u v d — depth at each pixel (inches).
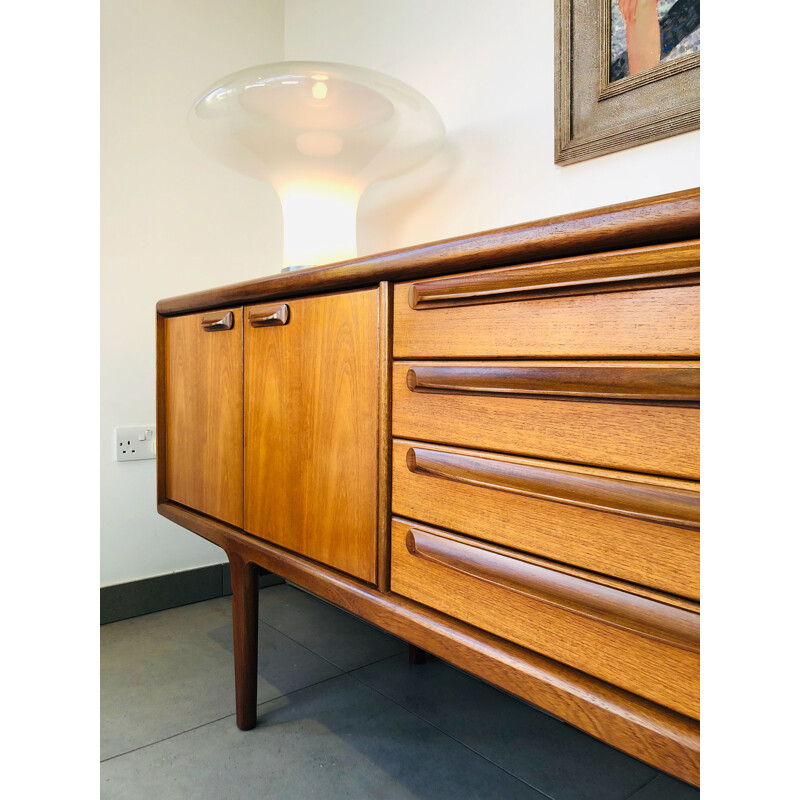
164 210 65.4
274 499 37.0
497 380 23.7
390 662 54.3
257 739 41.9
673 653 19.1
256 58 71.0
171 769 38.6
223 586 69.8
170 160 65.7
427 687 49.7
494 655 23.9
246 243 71.4
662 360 19.2
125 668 52.4
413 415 27.9
